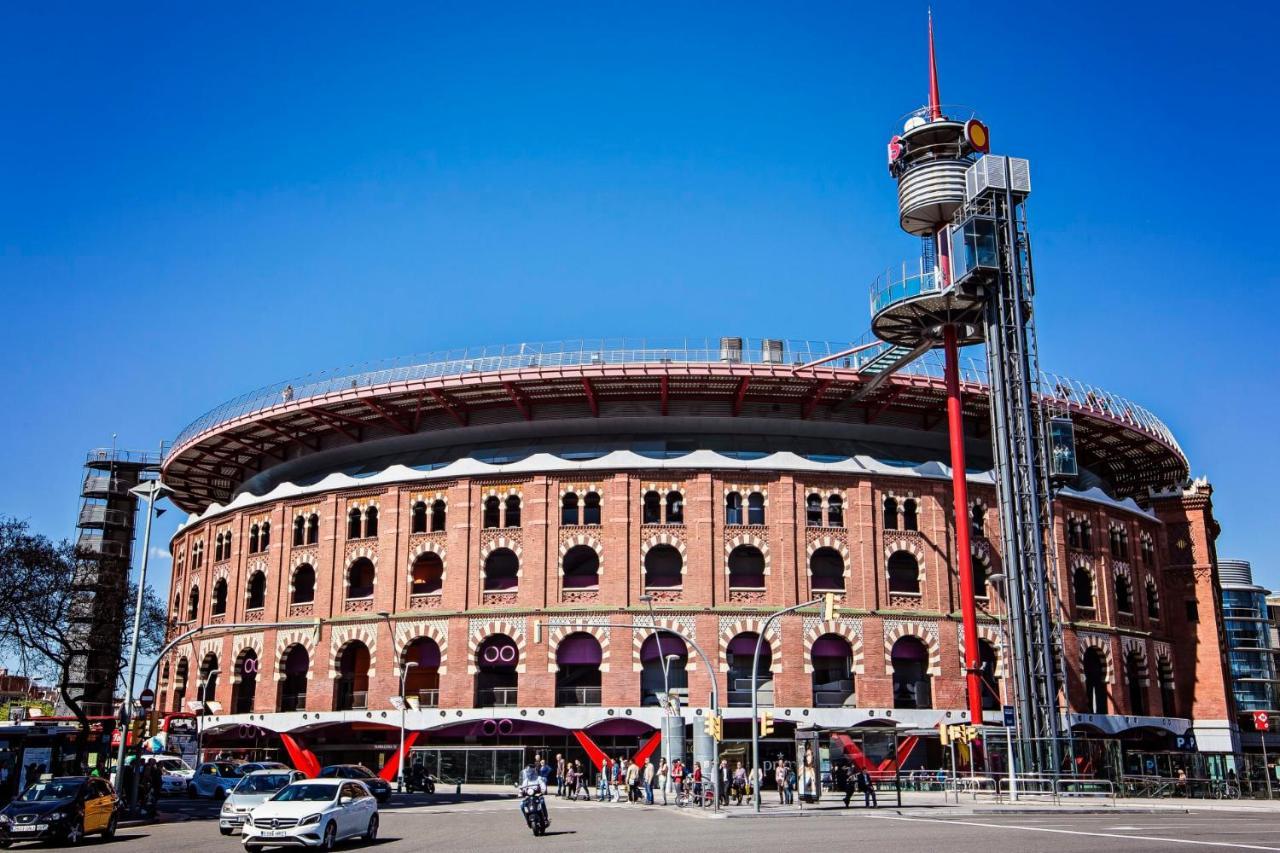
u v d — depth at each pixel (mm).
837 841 29656
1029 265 63562
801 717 63406
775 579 65562
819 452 70750
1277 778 60875
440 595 66812
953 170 65062
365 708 67562
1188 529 80812
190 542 82000
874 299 65625
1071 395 72562
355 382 71625
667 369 66875
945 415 74438
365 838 32031
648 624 64500
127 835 35938
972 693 59375
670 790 56344
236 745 71750
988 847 27172
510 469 67438
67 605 53625
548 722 63094
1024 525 60156
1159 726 73312
